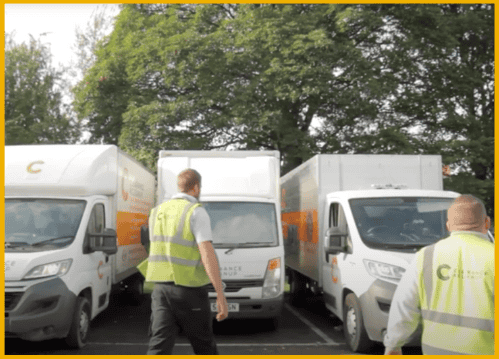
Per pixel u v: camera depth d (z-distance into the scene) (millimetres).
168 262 4195
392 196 7805
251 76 18406
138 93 19688
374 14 18359
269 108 18250
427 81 20359
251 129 17281
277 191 9016
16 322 6344
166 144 17812
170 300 4152
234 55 17734
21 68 27469
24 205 7469
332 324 9305
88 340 7789
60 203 7574
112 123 20625
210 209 8500
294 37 17312
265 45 17719
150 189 12773
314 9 19219
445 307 2738
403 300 2893
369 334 6582
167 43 18516
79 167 7863
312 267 9594
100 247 7453
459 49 21188
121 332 8430
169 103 18203
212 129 18703
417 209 7586
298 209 11242
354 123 19047
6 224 7230
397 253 6762
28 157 7992
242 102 17625
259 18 18594
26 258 6598
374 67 17828
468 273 2717
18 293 6480
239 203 8594
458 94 20281
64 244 7059
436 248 2846
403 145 18484
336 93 17750
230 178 8867
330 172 9086
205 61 17938
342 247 7445
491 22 20859
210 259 4102
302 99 18219
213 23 20391
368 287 6645
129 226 10133
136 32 20266
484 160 18984
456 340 2688
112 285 9273
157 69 18438
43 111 26719
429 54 19250
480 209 2840
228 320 9602
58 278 6699
